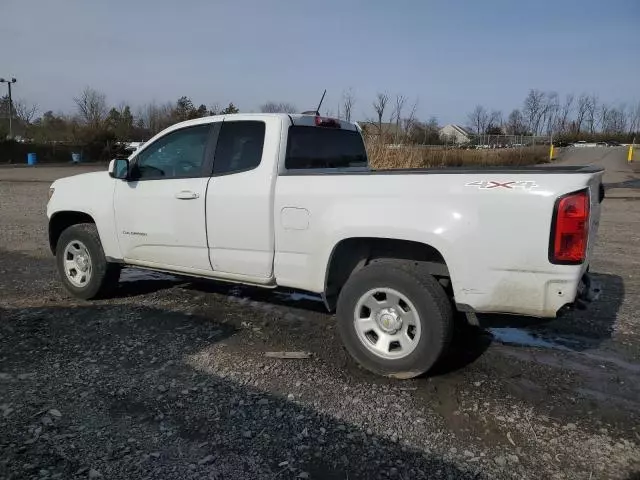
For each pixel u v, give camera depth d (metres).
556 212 3.44
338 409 3.56
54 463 2.94
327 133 5.21
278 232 4.45
